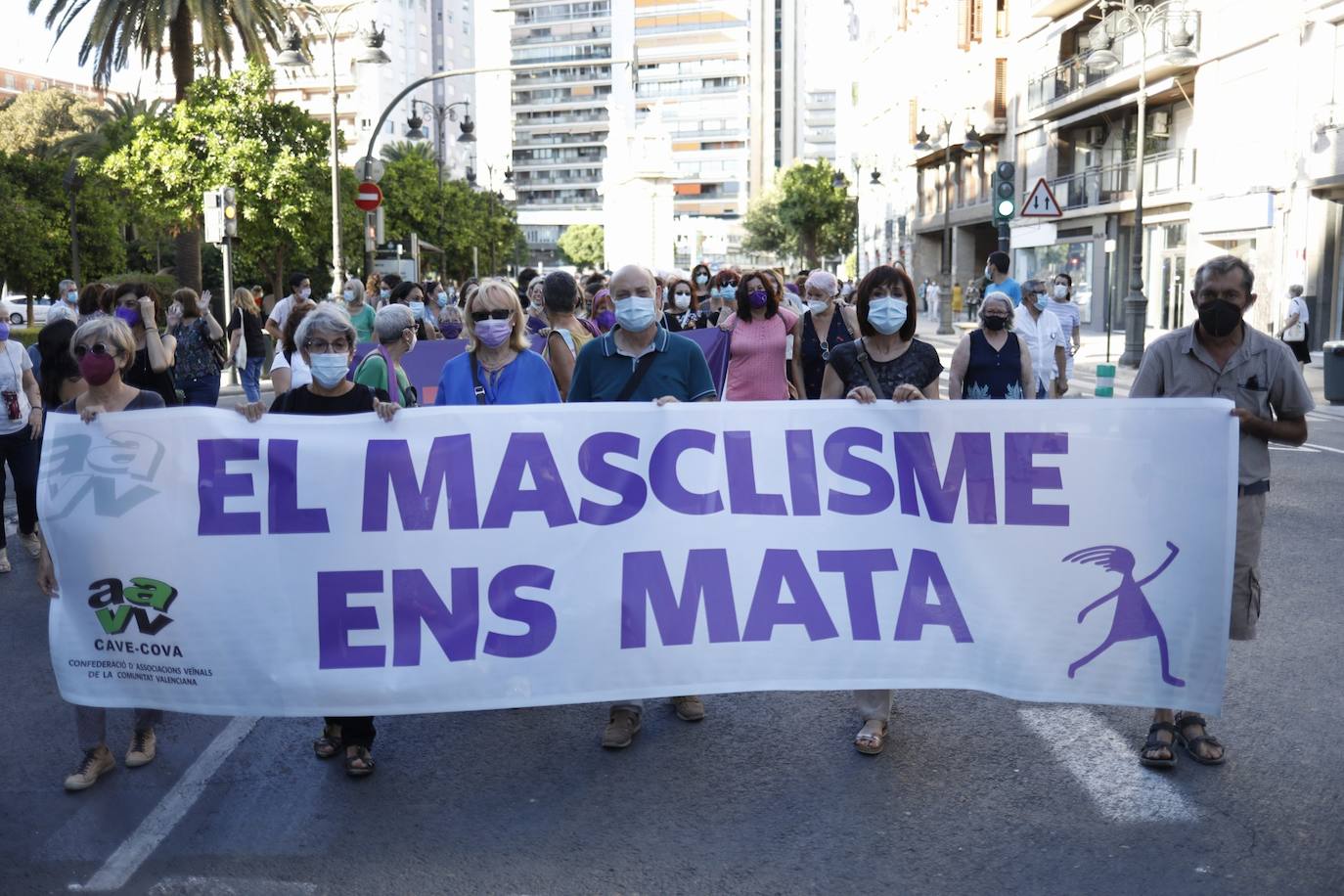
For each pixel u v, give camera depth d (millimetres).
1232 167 33844
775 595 5238
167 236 53250
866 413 5215
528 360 6047
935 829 4500
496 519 5188
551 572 5203
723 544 5242
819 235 89125
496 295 5895
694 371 5699
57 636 5117
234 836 4504
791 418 5238
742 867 4207
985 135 54500
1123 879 4086
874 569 5227
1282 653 6629
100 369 5109
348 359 5285
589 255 154625
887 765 5137
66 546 5117
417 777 5082
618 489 5223
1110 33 40250
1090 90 40625
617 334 5727
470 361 6039
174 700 5113
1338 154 28359
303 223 32188
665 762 5211
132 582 5102
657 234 60594
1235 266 4957
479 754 5340
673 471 5238
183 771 5180
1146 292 40031
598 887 4070
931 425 5191
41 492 5117
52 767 5246
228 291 24469
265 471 5121
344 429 5152
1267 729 5496
